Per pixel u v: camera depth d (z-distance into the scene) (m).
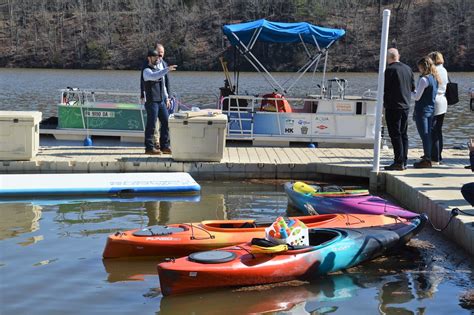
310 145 14.94
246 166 12.51
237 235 7.99
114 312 6.34
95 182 11.30
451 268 7.55
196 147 12.52
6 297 6.64
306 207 9.84
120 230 9.03
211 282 6.80
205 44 59.69
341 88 15.71
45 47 62.66
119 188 11.17
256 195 11.27
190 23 61.91
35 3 66.88
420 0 62.25
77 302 6.55
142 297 6.71
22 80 42.97
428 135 11.38
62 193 11.05
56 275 7.26
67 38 63.38
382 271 7.50
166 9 64.12
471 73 52.97
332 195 9.73
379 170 11.46
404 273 7.43
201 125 12.44
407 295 6.79
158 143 14.23
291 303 6.60
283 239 7.20
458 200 9.02
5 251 8.04
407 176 10.83
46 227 9.15
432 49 57.97
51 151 13.61
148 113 13.05
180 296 6.75
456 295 6.77
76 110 15.54
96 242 8.46
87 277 7.23
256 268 6.92
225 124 12.45
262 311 6.40
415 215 8.76
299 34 14.99
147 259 7.81
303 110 15.86
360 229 8.09
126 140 15.52
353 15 60.84
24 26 65.12
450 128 20.27
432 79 11.07
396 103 11.02
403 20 60.28
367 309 6.45
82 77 47.09
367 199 9.45
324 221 8.52
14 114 12.25
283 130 15.19
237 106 15.09
